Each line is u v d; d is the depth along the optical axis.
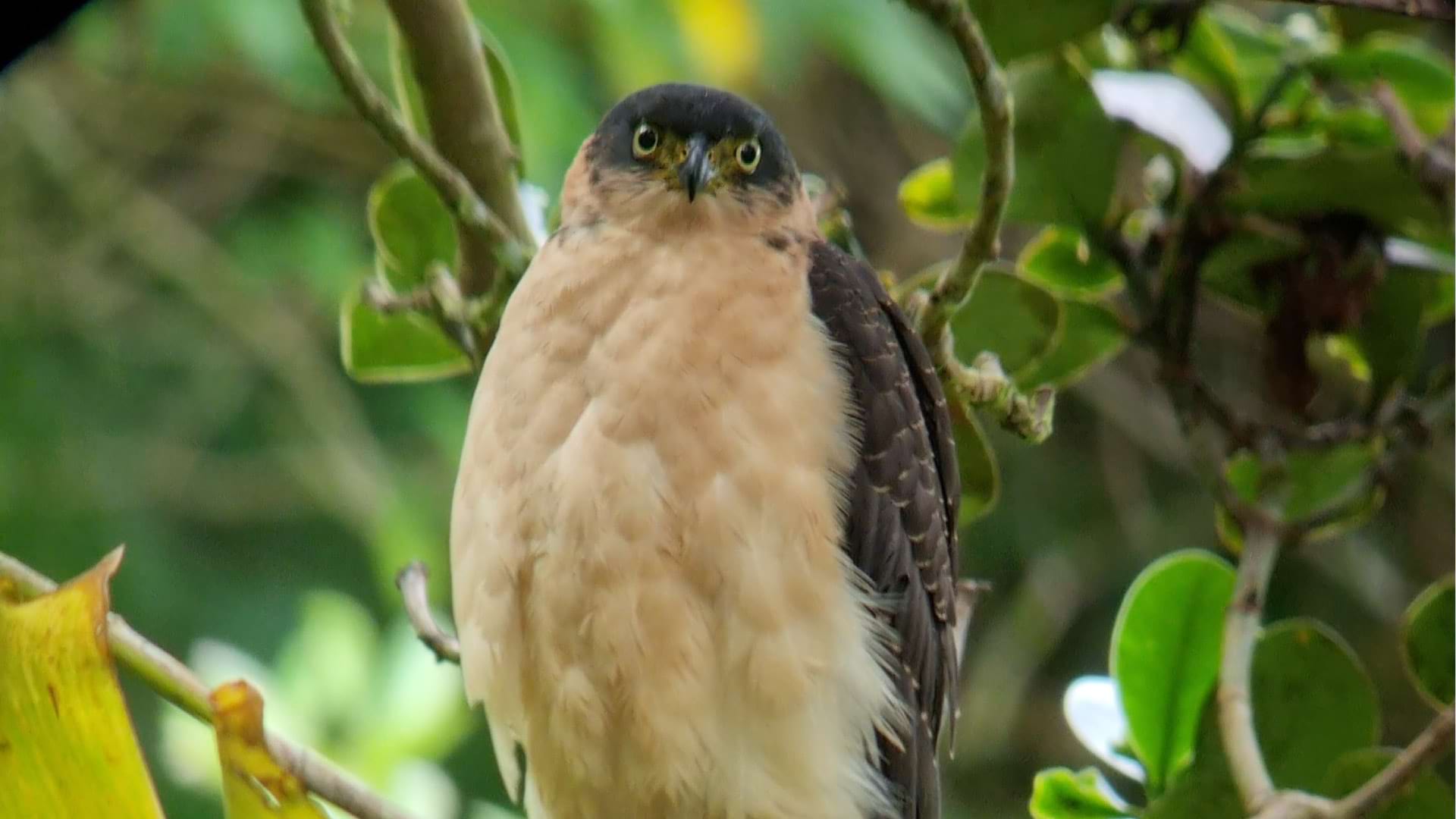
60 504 13.02
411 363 7.30
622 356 6.04
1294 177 6.99
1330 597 12.72
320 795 5.00
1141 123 7.04
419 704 9.29
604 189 6.80
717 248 6.48
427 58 6.40
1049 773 6.51
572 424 6.05
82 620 4.31
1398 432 7.22
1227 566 6.66
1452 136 7.78
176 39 11.92
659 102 6.84
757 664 5.94
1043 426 6.48
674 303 6.13
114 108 13.86
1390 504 11.80
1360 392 8.45
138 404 13.48
